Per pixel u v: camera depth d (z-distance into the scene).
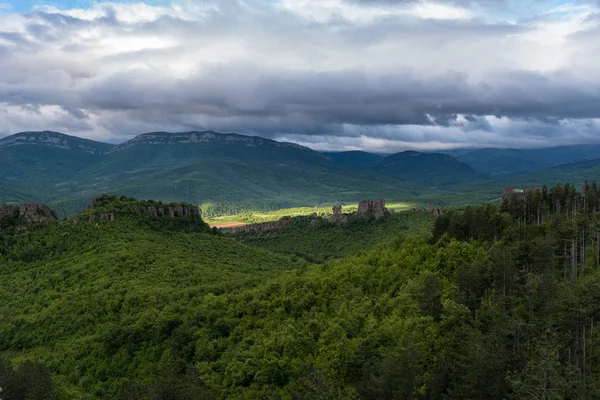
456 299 96.00
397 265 130.88
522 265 107.56
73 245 169.62
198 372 92.56
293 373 91.50
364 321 101.62
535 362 65.31
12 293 149.25
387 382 71.38
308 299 119.19
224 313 119.88
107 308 128.12
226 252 197.50
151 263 156.25
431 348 84.94
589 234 127.12
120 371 108.69
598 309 75.50
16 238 176.62
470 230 143.38
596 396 61.19
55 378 108.38
